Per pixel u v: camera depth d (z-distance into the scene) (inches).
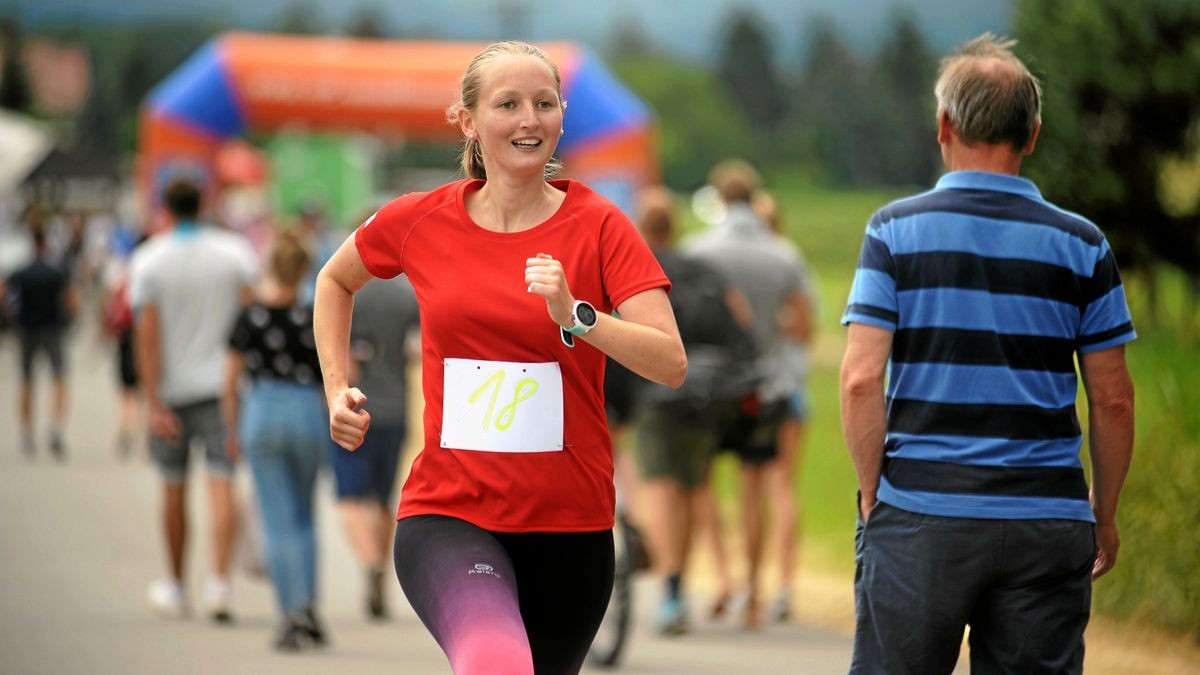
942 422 499.2
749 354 1026.7
